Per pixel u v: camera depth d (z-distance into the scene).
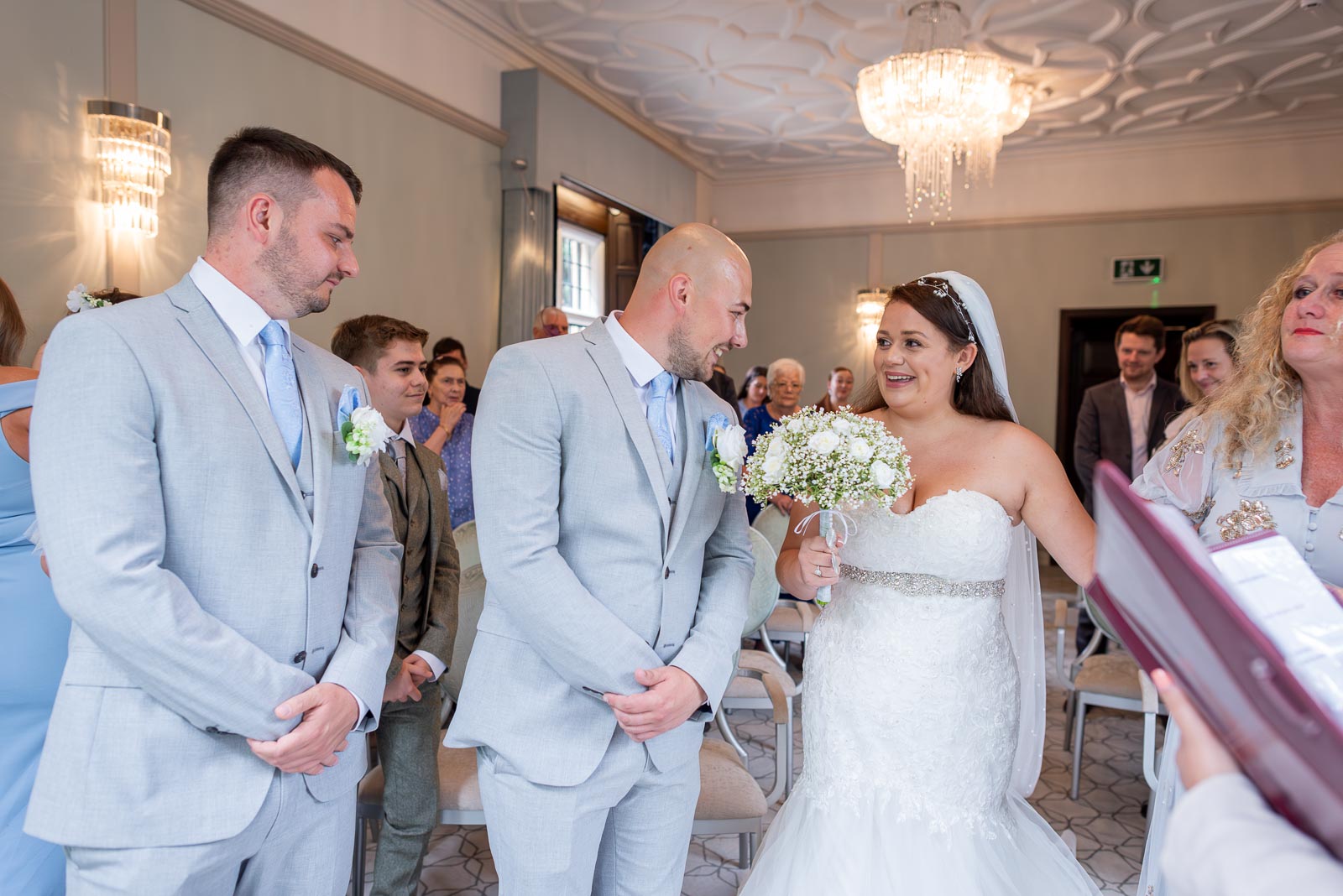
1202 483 1.73
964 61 5.37
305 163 1.41
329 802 1.48
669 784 1.68
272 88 4.32
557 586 1.48
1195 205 7.98
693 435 1.70
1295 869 0.50
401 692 1.93
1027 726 2.17
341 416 1.52
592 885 1.72
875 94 5.70
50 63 3.33
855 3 5.48
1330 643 0.62
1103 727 4.12
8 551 1.72
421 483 2.15
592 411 1.58
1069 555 1.89
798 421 1.72
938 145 5.93
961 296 1.96
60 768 1.25
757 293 9.39
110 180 3.49
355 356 2.21
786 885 1.81
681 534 1.65
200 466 1.30
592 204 7.09
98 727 1.25
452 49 5.61
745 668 2.86
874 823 1.81
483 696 1.61
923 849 1.77
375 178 5.03
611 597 1.58
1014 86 6.27
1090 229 8.37
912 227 8.85
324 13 4.59
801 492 1.68
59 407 1.23
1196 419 1.80
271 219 1.39
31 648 1.70
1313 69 6.39
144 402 1.26
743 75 6.63
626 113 7.38
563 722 1.57
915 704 1.81
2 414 1.72
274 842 1.40
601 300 7.29
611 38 6.00
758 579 2.91
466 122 5.71
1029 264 8.55
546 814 1.55
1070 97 6.96
